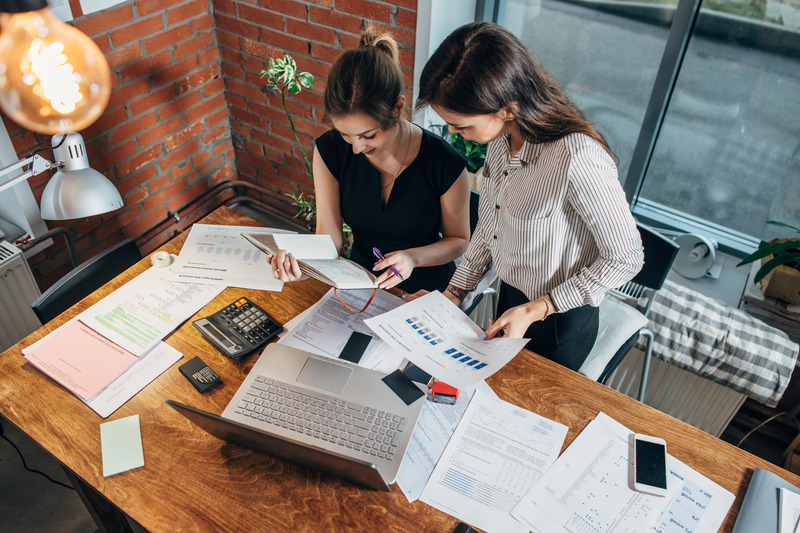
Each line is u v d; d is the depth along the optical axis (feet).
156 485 3.67
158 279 5.18
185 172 9.05
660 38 7.03
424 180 5.29
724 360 6.30
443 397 4.20
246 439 3.67
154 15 7.46
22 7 3.67
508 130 4.28
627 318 5.99
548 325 4.97
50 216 5.13
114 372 4.34
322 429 3.92
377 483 3.53
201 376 4.30
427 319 4.42
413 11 6.98
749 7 6.38
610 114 7.90
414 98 7.75
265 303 4.97
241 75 8.80
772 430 7.27
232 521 3.50
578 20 7.41
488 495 3.67
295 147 9.18
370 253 5.98
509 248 4.78
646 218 8.18
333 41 7.75
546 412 4.19
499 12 7.85
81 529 6.12
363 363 4.42
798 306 6.65
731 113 7.12
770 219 7.59
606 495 3.68
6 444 6.79
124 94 7.54
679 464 3.86
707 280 7.58
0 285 6.58
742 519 3.55
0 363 4.41
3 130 6.28
